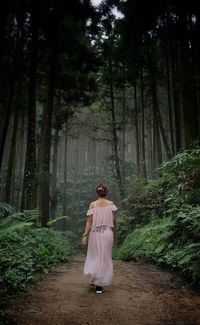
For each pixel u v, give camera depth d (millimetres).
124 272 7375
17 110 20469
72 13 15867
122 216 16875
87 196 43750
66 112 23656
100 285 5523
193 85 11742
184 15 13094
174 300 5160
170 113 18969
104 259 5637
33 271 6668
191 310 4707
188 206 6938
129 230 16188
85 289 5840
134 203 16234
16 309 4551
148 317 4473
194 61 12344
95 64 20203
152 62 20281
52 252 9109
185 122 11609
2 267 6066
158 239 8508
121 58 21812
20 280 5699
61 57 18797
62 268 8062
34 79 12977
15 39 17344
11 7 13180
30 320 4211
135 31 16719
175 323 4254
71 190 44188
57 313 4551
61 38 17531
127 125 38188
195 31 12531
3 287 5137
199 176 8266
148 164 36844
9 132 30500
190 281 6125
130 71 22625
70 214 41438
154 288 5871
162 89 28625
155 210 13367
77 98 21969
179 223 7895
